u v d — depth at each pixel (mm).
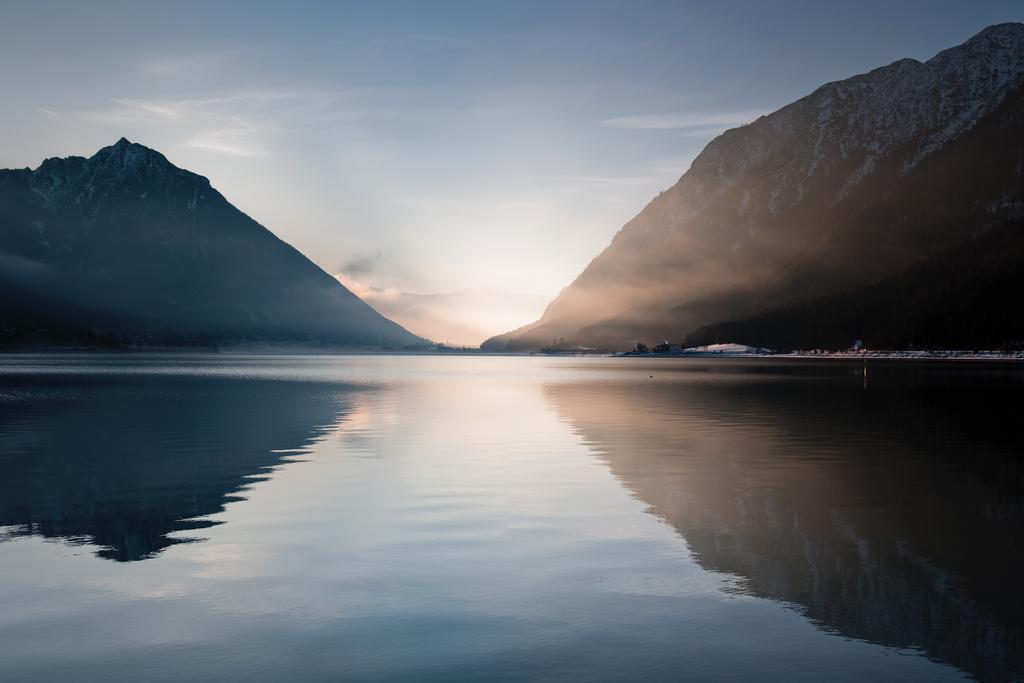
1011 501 23828
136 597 15062
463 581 15938
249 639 12984
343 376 140750
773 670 11773
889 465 31141
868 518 21422
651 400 72062
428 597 14984
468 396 79375
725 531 20000
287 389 90812
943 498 24281
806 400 70312
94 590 15492
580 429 45719
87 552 18250
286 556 17812
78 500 24297
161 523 21141
